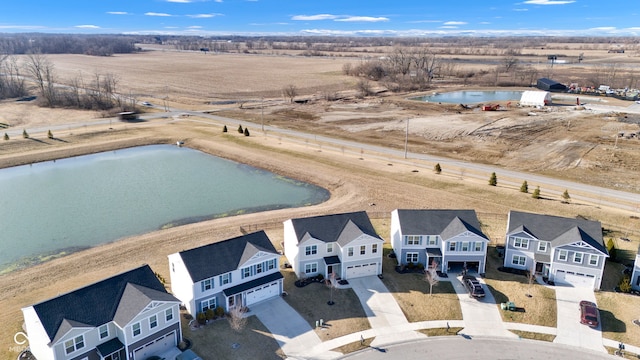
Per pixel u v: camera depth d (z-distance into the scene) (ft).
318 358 114.11
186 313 129.59
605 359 114.73
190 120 404.57
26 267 161.17
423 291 143.74
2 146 306.35
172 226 195.93
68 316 103.96
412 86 613.52
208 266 128.06
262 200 226.99
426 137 344.49
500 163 281.33
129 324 106.63
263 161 284.82
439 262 154.71
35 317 102.01
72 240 182.39
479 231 152.25
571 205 211.20
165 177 261.65
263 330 124.06
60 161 291.79
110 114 418.51
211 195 233.35
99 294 111.45
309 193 238.07
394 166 272.31
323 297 139.95
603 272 151.53
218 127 376.07
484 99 535.60
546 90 586.45
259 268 136.87
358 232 148.25
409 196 225.56
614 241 175.73
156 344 114.01
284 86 620.49
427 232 154.61
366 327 126.21
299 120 407.64
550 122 385.29
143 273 120.78
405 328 126.00
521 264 155.63
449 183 241.55
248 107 469.98
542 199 218.59
